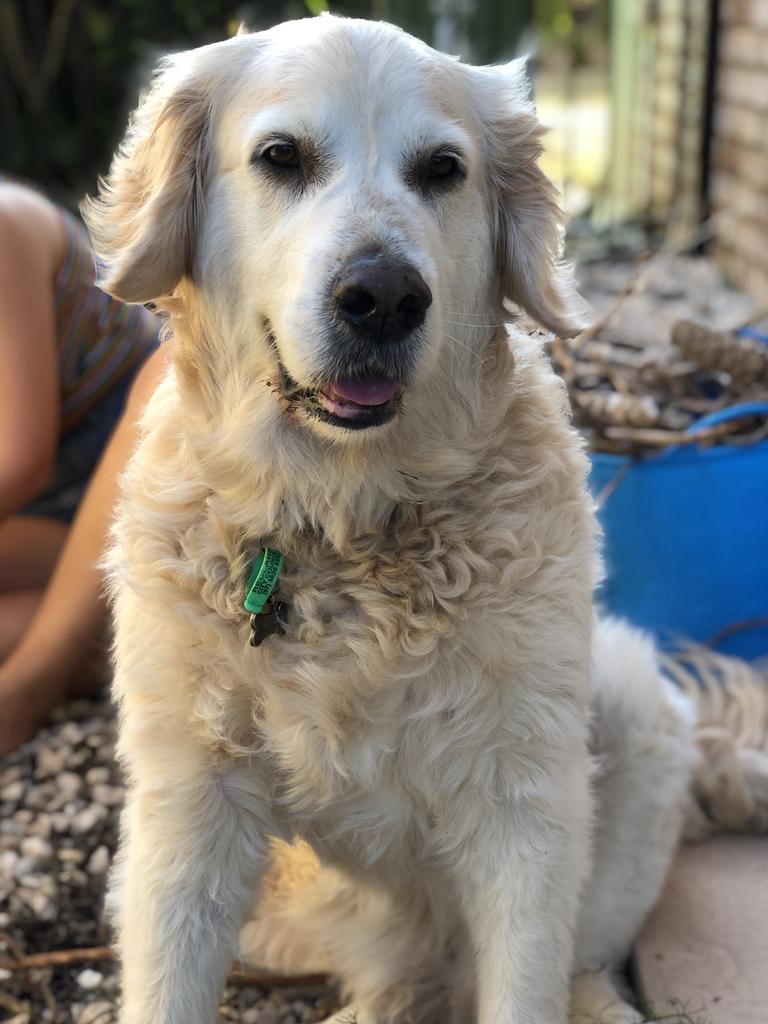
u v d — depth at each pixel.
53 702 0.80
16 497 0.78
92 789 0.74
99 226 0.54
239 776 0.51
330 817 0.53
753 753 0.71
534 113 0.56
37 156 1.88
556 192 0.56
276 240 0.49
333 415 0.48
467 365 0.52
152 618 0.50
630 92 2.07
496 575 0.49
